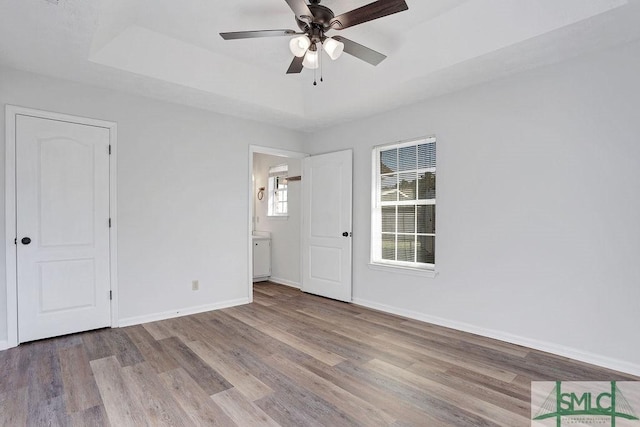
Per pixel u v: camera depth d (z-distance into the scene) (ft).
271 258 19.20
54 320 9.98
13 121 9.33
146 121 11.59
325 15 7.10
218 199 13.37
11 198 9.32
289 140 15.75
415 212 12.34
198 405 6.59
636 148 7.81
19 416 6.22
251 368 8.17
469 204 10.62
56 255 10.00
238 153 13.94
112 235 10.90
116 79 10.11
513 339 9.70
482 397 6.89
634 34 7.56
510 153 9.73
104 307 10.81
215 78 11.12
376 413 6.34
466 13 8.42
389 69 10.41
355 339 10.10
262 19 9.03
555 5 7.23
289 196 17.84
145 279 11.58
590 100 8.41
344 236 14.32
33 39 7.89
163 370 8.04
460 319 10.85
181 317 12.22
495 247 10.04
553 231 8.97
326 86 12.49
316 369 8.13
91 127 10.54
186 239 12.51
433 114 11.53
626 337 7.92
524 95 9.47
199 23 9.18
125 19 8.52
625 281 7.94
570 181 8.70
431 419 6.16
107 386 7.28
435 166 11.64
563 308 8.82
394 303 12.73
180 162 12.35
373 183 13.51
